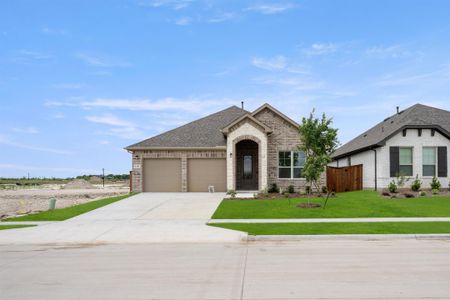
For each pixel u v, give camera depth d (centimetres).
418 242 1205
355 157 3006
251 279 768
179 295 671
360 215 1680
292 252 1051
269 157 2706
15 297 672
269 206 1958
